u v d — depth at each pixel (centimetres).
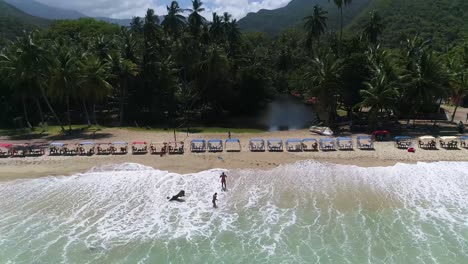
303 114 8669
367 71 5684
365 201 3162
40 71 5191
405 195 3266
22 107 6844
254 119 7944
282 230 2719
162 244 2559
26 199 3244
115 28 13000
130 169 3909
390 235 2636
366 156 4231
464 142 4538
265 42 16962
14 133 5522
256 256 2412
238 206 3098
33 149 4494
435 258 2367
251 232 2700
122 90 6794
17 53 5044
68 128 5894
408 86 5247
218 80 7669
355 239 2591
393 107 5156
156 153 4375
